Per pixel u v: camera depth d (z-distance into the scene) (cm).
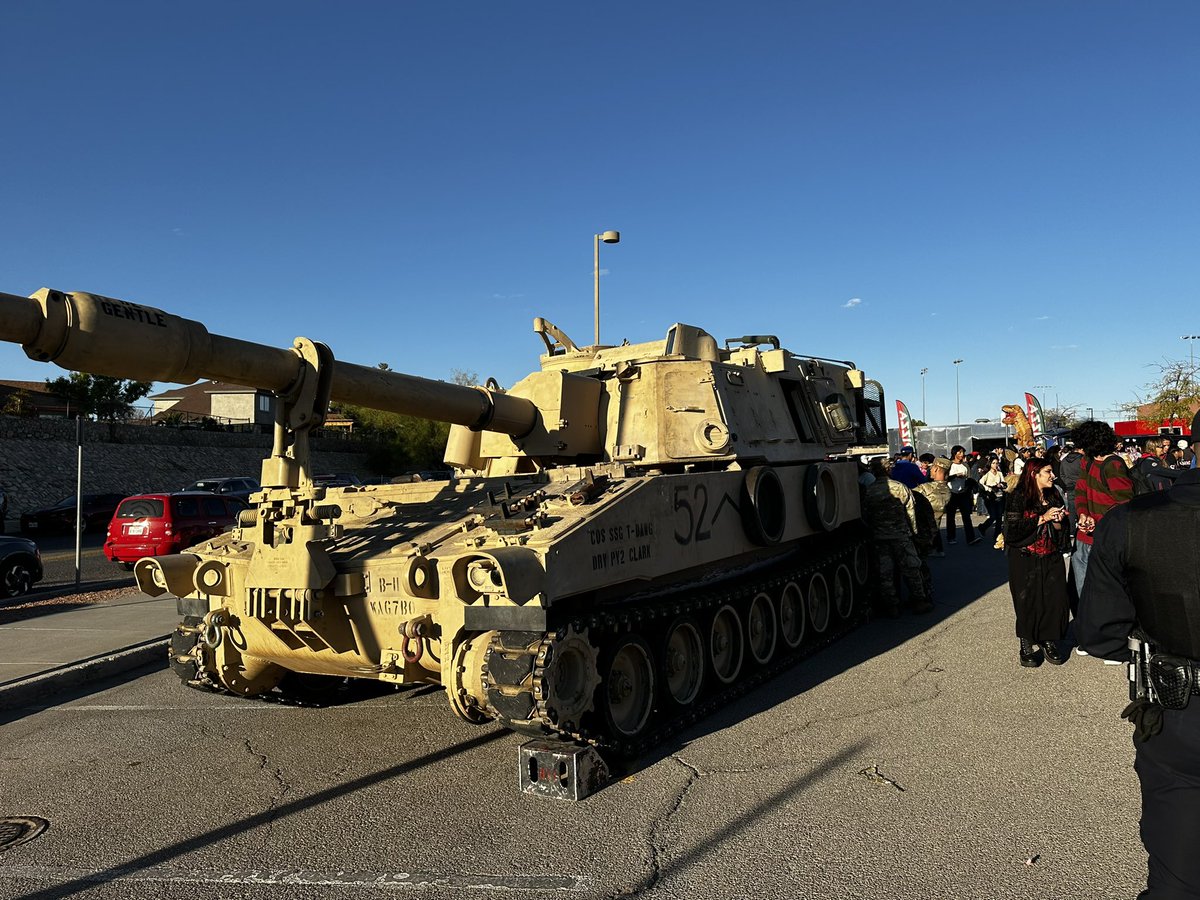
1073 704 644
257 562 578
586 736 528
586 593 570
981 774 512
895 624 994
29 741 658
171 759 603
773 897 378
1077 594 848
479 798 510
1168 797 264
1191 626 259
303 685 757
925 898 371
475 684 527
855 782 509
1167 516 267
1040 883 381
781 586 814
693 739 607
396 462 4997
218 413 6234
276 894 399
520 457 833
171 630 1013
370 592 570
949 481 1736
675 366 801
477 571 512
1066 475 1029
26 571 1447
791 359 970
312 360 561
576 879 403
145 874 424
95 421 4119
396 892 397
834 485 931
